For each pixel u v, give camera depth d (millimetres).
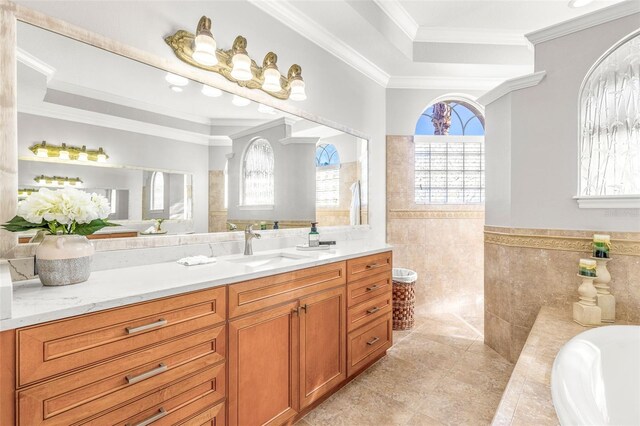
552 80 1982
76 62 1272
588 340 1231
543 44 2021
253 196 1930
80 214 1060
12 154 1119
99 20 1314
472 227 3238
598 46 1826
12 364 747
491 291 2373
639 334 1287
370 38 2434
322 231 2422
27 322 763
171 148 1577
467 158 3303
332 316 1709
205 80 1675
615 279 1761
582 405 816
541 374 1143
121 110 1411
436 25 2713
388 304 2197
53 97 1221
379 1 2332
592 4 2369
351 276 1850
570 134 1922
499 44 2896
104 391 891
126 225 1414
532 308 2068
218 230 1757
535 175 2053
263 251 1956
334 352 1720
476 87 3234
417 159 3289
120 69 1396
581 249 1887
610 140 1850
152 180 1504
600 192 1878
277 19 2041
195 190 1667
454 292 3230
